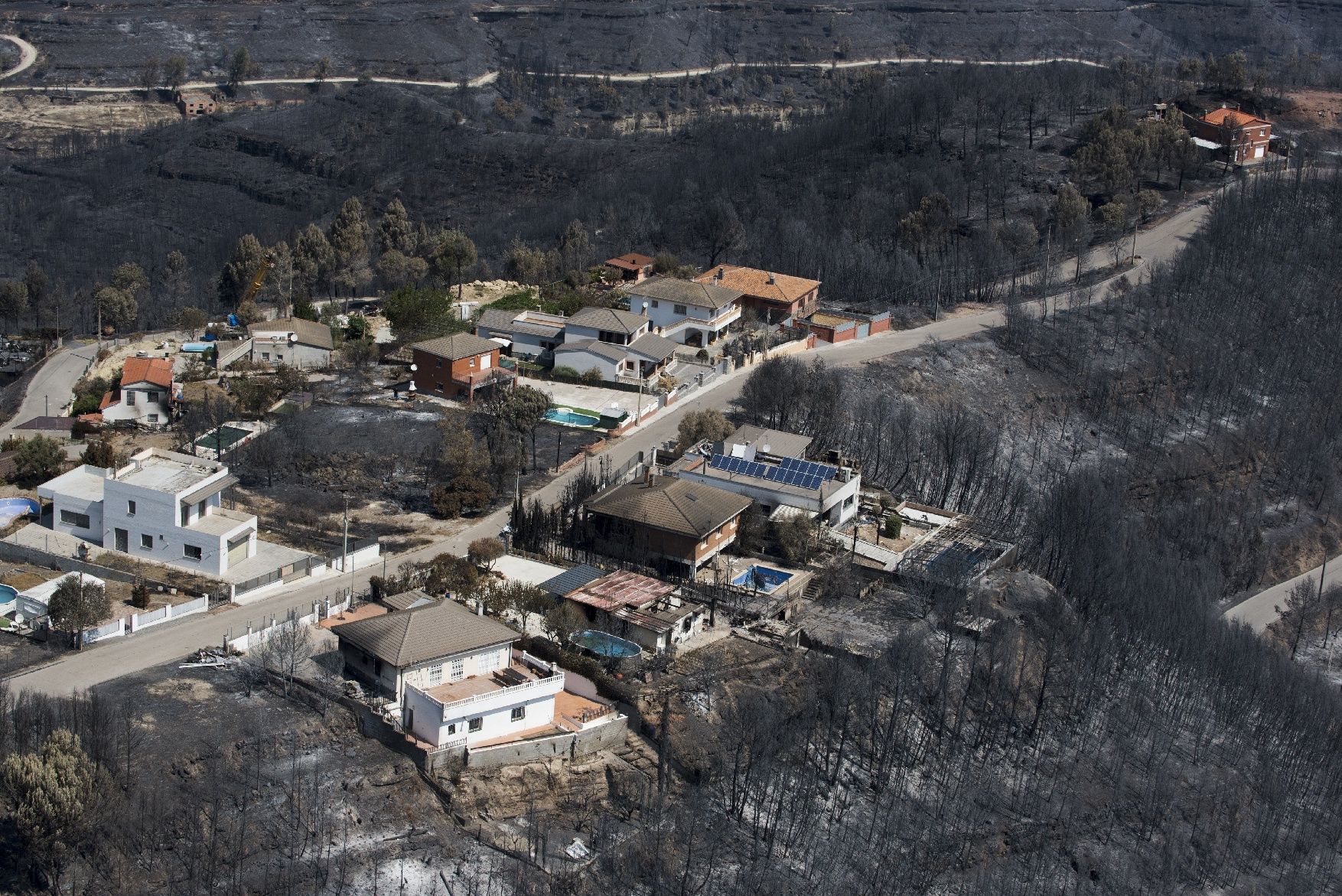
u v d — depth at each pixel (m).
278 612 121.44
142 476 133.00
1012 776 119.94
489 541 133.88
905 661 122.44
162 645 115.25
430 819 101.50
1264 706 135.38
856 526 147.62
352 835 98.69
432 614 112.31
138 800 96.25
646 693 114.81
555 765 106.62
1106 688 130.50
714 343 199.25
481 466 148.12
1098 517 156.12
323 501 144.00
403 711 107.38
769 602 130.00
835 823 111.06
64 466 151.00
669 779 109.06
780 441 156.62
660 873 100.69
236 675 111.06
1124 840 117.25
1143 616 140.88
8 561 128.50
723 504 138.50
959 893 108.38
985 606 134.38
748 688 118.31
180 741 102.50
